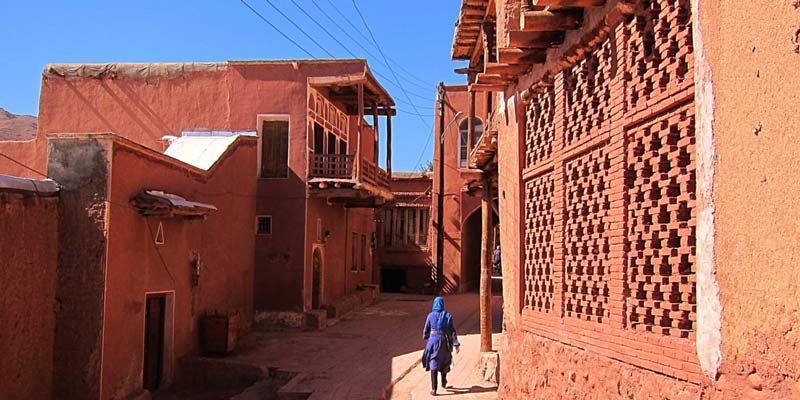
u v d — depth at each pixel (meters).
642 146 4.88
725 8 3.45
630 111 4.95
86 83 19.77
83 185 10.77
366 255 27.09
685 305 4.16
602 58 5.58
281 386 12.65
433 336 10.66
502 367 9.02
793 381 2.92
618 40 5.18
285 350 15.38
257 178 19.02
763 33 3.08
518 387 8.02
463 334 16.59
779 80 2.96
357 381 12.41
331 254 21.78
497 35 9.05
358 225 25.78
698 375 3.88
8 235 9.40
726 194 3.46
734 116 3.36
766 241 3.08
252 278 18.50
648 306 4.67
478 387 10.95
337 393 11.56
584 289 5.98
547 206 7.25
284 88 19.25
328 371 13.27
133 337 11.58
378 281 28.80
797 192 2.84
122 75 19.70
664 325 4.46
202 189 14.92
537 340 7.27
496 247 39.91
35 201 10.06
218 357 14.47
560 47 6.58
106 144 10.80
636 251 4.87
